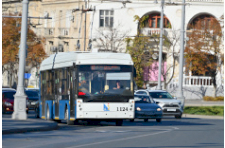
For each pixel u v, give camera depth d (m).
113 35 124.12
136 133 44.03
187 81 125.12
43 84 64.69
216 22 117.44
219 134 43.16
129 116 51.03
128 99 51.09
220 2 126.56
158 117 60.97
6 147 32.12
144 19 126.81
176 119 71.62
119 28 126.81
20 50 56.41
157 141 36.41
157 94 74.81
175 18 127.06
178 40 125.62
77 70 50.88
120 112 50.84
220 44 117.12
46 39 133.62
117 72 51.28
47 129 46.75
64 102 54.56
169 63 126.50
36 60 126.31
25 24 56.41
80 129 48.81
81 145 33.47
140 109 60.41
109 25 126.94
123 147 32.28
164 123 60.88
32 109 91.88
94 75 50.94
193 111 82.25
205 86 124.50
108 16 127.44
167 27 127.88
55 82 58.50
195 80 125.25
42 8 135.62
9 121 52.09
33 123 49.72
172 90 126.56
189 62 117.81
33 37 128.25
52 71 59.75
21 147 32.19
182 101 82.50
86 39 127.25
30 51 125.38
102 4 126.88
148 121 66.50
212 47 116.62
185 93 124.56
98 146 32.84
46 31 134.25
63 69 55.41
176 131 46.56
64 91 54.72
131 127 52.31
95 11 126.56
